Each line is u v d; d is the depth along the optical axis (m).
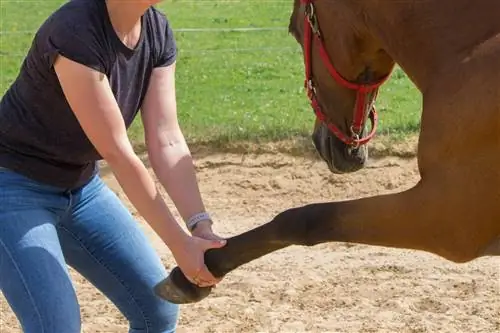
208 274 3.91
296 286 6.50
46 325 3.67
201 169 8.77
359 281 6.61
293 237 3.93
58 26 3.61
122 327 5.86
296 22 4.48
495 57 3.61
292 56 15.11
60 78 3.63
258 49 15.59
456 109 3.63
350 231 3.84
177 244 3.78
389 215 3.75
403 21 3.92
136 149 9.12
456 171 3.61
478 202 3.59
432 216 3.66
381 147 8.81
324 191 8.41
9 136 3.86
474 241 3.64
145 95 4.07
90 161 3.98
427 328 5.79
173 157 4.07
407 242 3.76
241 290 6.46
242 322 5.94
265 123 9.68
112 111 3.64
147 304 4.16
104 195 4.17
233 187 8.49
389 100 11.55
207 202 8.26
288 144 8.89
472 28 3.75
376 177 8.52
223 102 11.66
